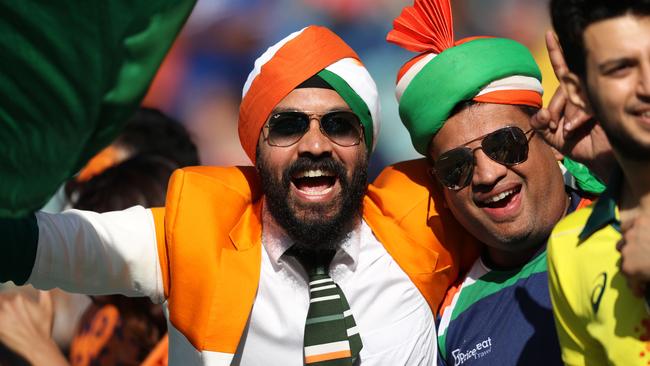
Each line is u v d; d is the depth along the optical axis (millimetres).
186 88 14961
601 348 4602
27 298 7738
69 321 9266
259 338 6434
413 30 6910
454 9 15219
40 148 4113
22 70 3951
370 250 6691
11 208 4336
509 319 6488
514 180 6492
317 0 15094
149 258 6363
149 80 3891
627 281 4176
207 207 6477
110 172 7871
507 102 6547
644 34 3896
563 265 4660
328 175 6543
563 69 4402
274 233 6613
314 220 6465
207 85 15031
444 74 6594
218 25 15086
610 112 4000
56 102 3979
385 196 6973
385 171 7395
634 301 4277
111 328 7797
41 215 6035
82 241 6070
